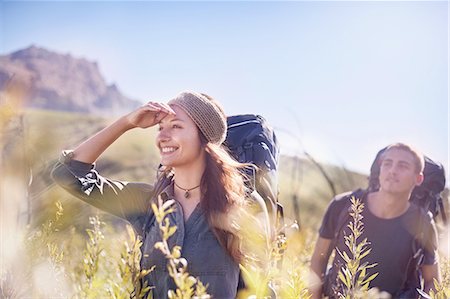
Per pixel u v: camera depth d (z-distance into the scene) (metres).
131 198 3.31
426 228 4.96
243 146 3.77
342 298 3.32
